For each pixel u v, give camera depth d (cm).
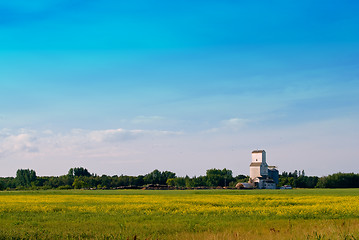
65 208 3834
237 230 2120
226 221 2775
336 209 3556
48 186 17625
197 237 1889
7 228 2358
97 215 3231
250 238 1775
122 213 3400
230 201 4859
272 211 3488
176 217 3078
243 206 4209
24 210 3650
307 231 1881
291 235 1773
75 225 2520
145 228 2375
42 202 4841
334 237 1633
